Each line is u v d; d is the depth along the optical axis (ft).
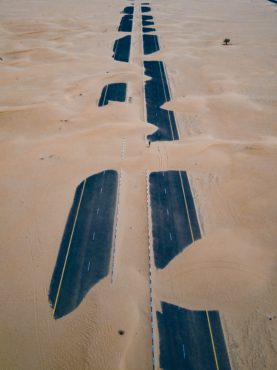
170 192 179.01
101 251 145.59
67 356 110.01
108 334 115.24
